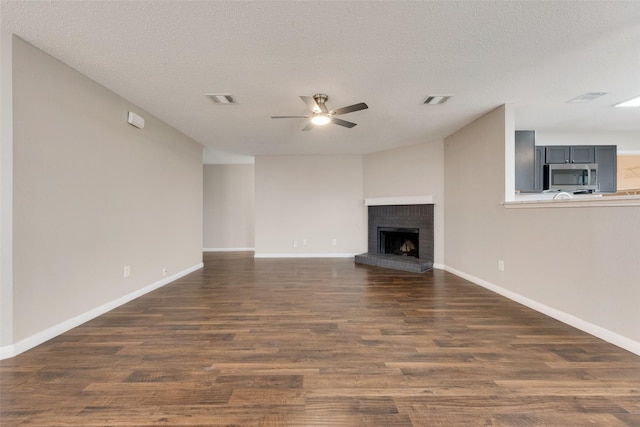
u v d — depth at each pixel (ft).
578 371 5.82
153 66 8.16
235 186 25.12
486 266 12.31
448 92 9.99
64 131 8.00
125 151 10.53
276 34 6.72
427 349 6.79
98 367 6.02
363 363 6.19
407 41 7.00
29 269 6.98
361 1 5.64
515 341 7.17
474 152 13.17
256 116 12.32
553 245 8.79
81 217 8.55
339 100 10.62
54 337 7.49
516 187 13.15
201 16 6.07
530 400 4.96
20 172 6.81
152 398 5.03
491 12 5.99
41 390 5.24
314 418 4.58
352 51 7.44
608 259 7.10
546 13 6.03
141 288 11.44
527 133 13.17
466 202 13.92
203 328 8.08
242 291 11.90
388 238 20.07
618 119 13.26
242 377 5.68
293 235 21.02
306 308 9.74
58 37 6.79
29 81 7.04
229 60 7.85
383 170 19.43
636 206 6.49
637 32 6.65
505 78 8.99
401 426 4.41
